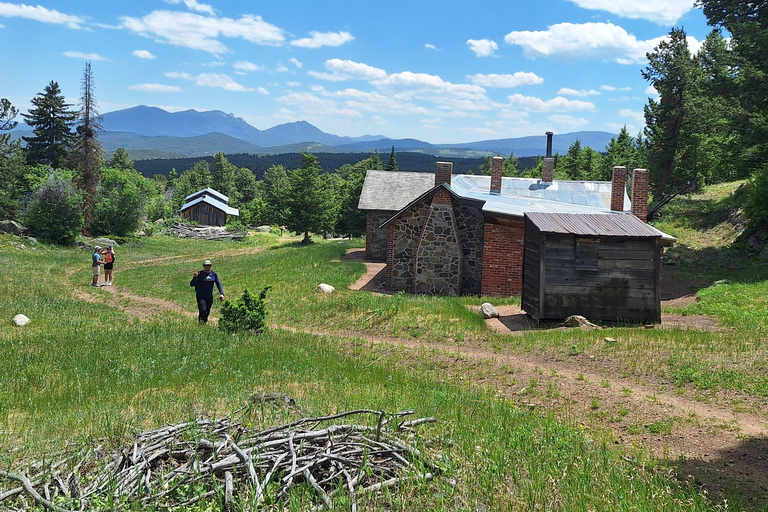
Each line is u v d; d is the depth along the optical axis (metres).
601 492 5.96
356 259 37.75
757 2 25.34
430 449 6.86
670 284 24.19
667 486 6.20
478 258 26.41
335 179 122.25
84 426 7.84
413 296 24.00
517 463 6.72
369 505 5.48
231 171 176.88
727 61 28.17
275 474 5.86
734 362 11.79
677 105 51.09
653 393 10.73
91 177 60.50
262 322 17.72
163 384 10.90
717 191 44.78
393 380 11.81
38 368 11.92
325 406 9.23
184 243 61.09
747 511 5.86
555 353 13.98
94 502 5.13
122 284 30.14
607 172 91.06
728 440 8.30
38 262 37.28
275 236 76.94
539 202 28.14
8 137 54.59
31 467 6.15
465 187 30.91
